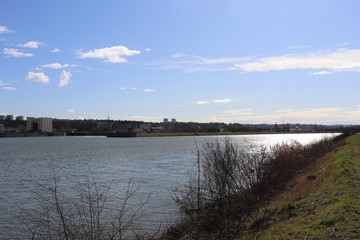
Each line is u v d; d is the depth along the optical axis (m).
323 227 10.97
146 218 18.83
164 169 45.09
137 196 25.22
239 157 22.75
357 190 15.34
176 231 16.39
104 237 11.91
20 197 26.28
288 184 22.94
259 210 16.64
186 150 86.31
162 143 133.25
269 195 20.55
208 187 20.27
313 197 15.50
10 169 50.34
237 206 18.11
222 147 22.27
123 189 28.84
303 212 13.59
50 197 21.30
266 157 25.19
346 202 13.05
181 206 20.42
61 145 129.00
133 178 36.62
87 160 63.41
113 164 54.47
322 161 32.66
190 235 15.66
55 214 14.65
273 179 22.73
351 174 19.83
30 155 79.75
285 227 12.03
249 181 21.36
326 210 12.57
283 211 14.70
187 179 33.50
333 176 20.03
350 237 9.70
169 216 19.33
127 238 13.46
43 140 193.12
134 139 193.12
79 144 136.12
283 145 32.41
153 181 34.22
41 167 52.66
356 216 11.34
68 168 49.59
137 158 64.94
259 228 14.20
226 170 18.48
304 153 34.34
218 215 17.08
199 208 18.38
